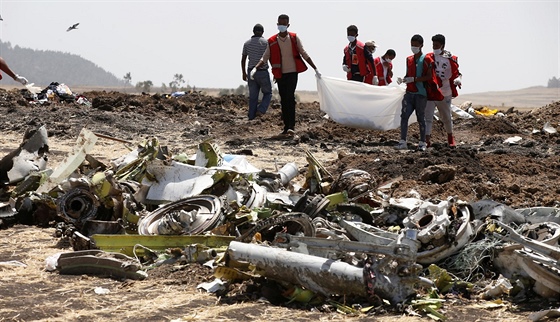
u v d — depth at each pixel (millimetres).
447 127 27250
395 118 30469
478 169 20844
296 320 10273
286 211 15023
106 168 17797
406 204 14539
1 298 11086
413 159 21578
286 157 26188
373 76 32188
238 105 48125
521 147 27750
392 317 10398
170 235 13211
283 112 31156
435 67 26719
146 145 17266
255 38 33125
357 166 22109
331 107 30734
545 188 18922
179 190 15461
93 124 34000
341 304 10797
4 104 38375
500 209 13227
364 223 14328
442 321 10305
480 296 11375
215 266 12141
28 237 14773
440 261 12445
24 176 17844
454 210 12930
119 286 11734
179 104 42500
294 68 30656
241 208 14203
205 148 17016
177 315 10453
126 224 14469
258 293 11258
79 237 13305
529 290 11305
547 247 11523
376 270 10766
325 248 11289
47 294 11305
